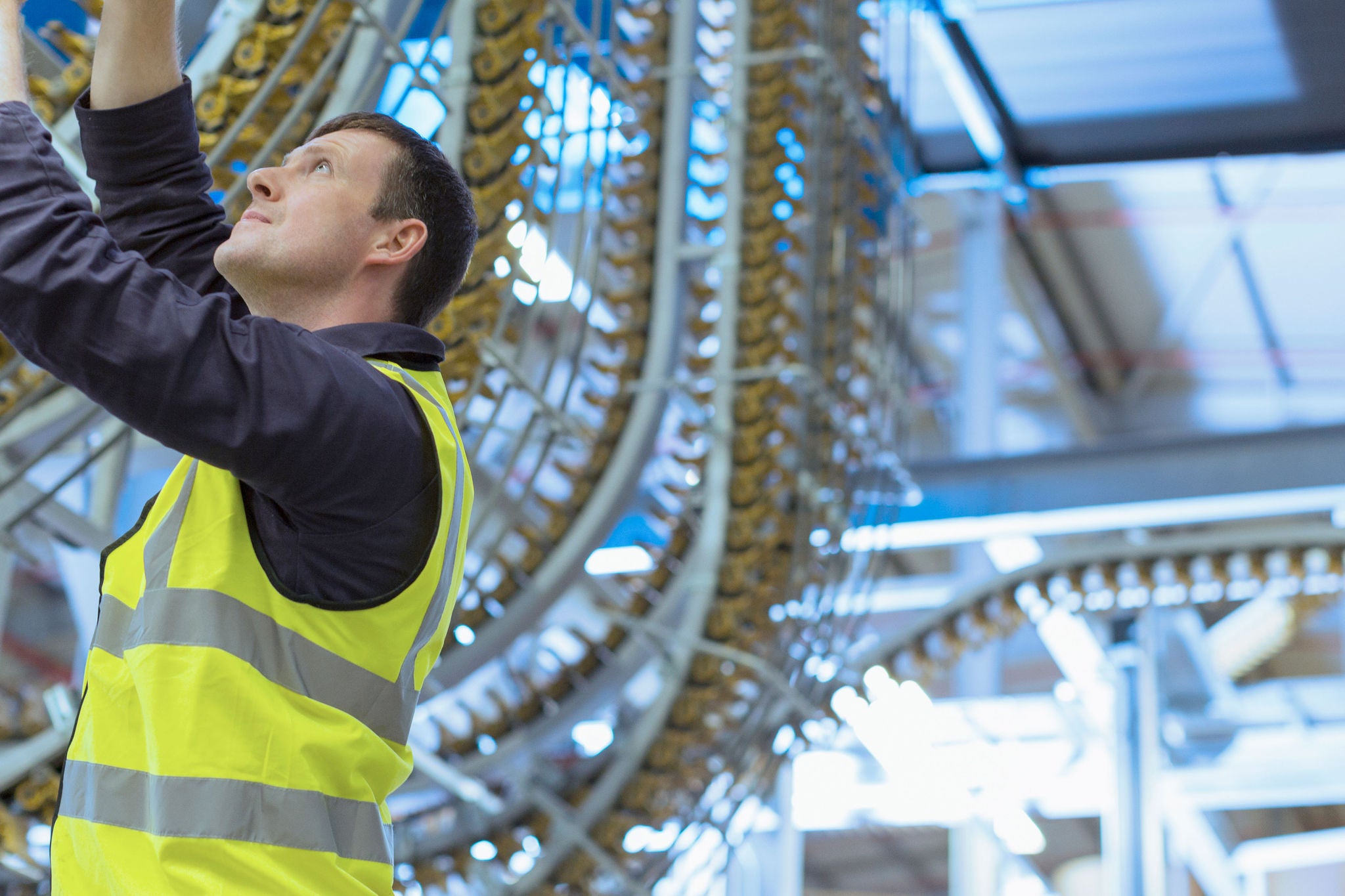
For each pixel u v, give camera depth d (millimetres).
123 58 2092
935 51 11438
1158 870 10766
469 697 6145
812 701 6594
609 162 5215
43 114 3725
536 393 4680
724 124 6480
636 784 6168
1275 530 9500
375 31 4168
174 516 1758
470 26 4555
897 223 7082
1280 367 15469
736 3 6602
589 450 5840
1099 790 12773
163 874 1656
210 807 1653
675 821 6324
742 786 6574
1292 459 10398
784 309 6359
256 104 3795
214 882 1640
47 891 4719
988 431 14023
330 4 3918
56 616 10891
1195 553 9578
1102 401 15930
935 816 13117
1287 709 12969
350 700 1774
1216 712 12883
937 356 14852
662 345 6055
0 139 1650
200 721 1667
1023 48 11141
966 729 12945
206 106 3938
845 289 6473
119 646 1779
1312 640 14984
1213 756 12953
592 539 5711
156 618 1709
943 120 12617
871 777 13258
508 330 4836
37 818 4570
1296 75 10680
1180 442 10633
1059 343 15742
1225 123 11422
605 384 6000
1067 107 11750
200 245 2156
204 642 1686
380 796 1843
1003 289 15070
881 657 9766
